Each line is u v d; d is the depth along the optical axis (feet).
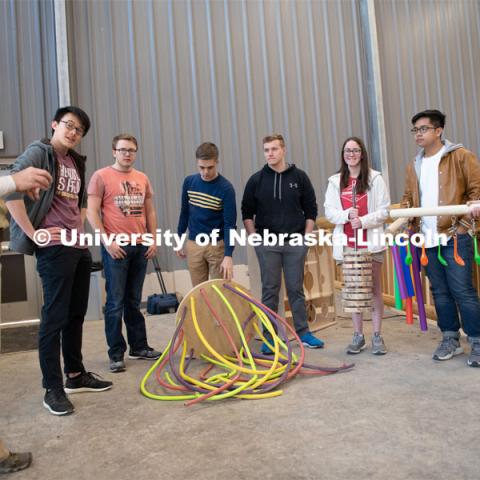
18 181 4.78
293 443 5.49
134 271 9.41
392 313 13.51
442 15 20.15
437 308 8.84
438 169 8.56
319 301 12.25
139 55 16.97
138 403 7.14
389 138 19.40
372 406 6.53
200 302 8.86
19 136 15.70
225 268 9.24
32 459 5.36
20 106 15.72
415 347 9.68
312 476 4.71
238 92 17.90
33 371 9.28
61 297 6.76
